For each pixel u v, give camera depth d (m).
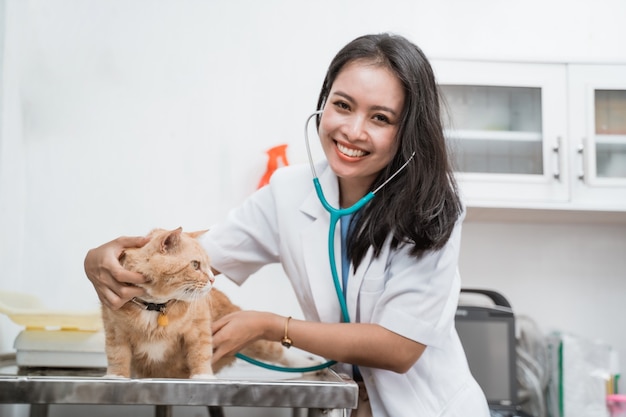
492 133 1.92
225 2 2.06
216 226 1.33
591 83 1.93
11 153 1.77
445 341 1.19
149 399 0.87
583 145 1.92
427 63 1.12
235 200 2.02
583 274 2.16
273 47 2.07
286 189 1.27
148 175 2.00
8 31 1.73
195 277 0.95
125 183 1.98
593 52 2.17
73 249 1.94
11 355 1.39
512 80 1.92
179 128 2.02
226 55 2.05
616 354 1.95
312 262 1.20
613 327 2.16
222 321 1.07
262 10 2.08
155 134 2.01
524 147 1.93
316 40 2.08
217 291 1.23
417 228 1.11
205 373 0.98
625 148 1.94
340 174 1.11
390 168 1.16
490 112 1.93
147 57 2.02
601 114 1.96
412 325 1.10
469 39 2.13
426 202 1.11
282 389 0.90
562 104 1.93
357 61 1.09
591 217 2.06
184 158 2.02
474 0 2.15
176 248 0.96
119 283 0.94
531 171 1.92
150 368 1.03
